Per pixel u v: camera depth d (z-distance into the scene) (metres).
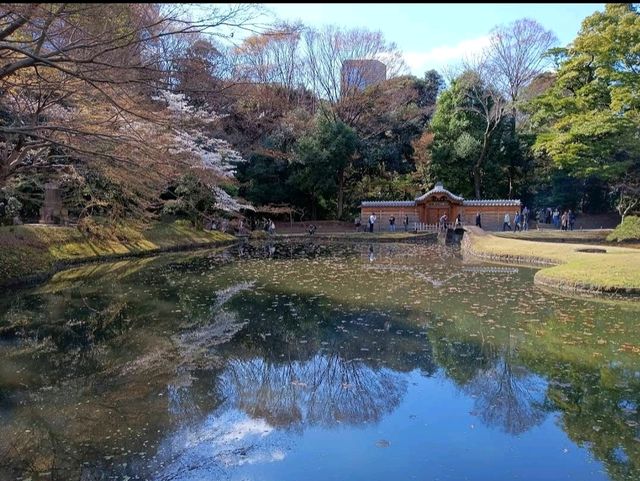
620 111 22.64
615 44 22.45
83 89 8.26
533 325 8.41
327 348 7.33
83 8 5.67
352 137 31.31
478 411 5.12
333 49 35.28
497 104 32.38
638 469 3.96
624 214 25.64
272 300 10.74
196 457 4.22
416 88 39.84
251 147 29.38
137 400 5.45
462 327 8.34
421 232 29.77
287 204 32.53
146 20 6.68
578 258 14.30
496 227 31.11
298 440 4.54
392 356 6.94
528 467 4.01
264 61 31.75
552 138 25.34
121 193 16.75
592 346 7.24
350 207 36.03
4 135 9.63
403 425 4.82
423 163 34.69
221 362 6.77
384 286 12.37
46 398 5.48
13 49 6.14
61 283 12.92
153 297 11.11
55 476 3.91
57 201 17.97
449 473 3.92
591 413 5.01
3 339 7.84
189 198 21.77
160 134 9.75
